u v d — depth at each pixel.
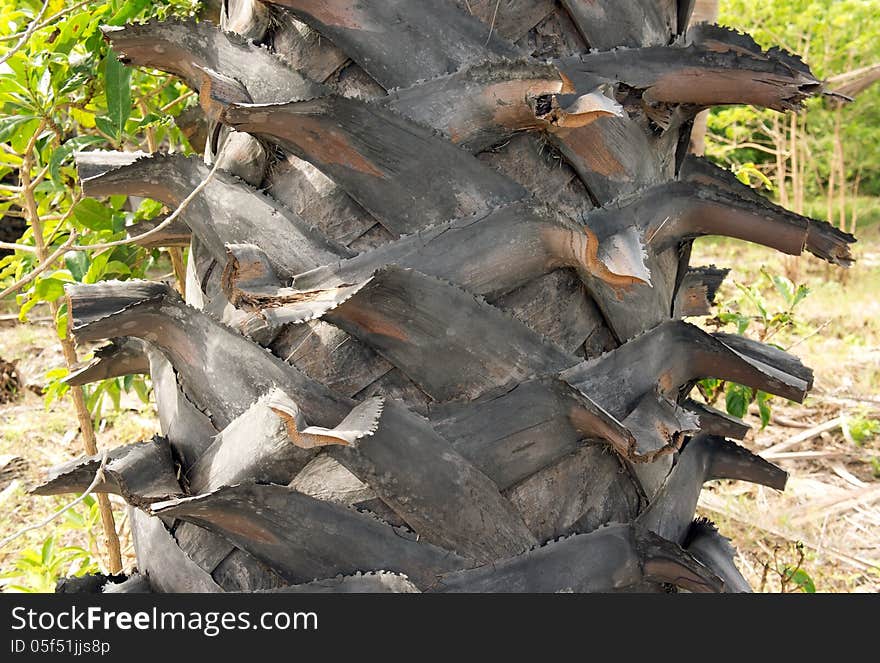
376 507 1.08
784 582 2.75
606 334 1.19
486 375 1.08
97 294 1.30
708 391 3.02
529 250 1.09
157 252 2.46
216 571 1.15
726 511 3.73
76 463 1.36
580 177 1.16
